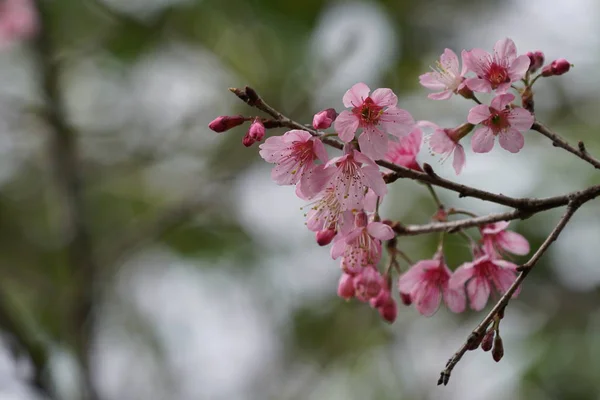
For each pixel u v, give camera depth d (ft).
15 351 20.10
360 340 25.80
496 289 11.46
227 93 28.48
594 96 25.21
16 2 25.77
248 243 28.19
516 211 10.10
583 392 19.84
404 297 11.52
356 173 9.48
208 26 28.17
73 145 25.29
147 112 29.07
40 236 28.94
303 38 27.55
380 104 9.50
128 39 27.84
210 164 28.50
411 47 28.27
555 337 21.06
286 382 27.30
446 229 10.75
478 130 9.91
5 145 28.78
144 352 28.55
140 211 29.01
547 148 21.53
